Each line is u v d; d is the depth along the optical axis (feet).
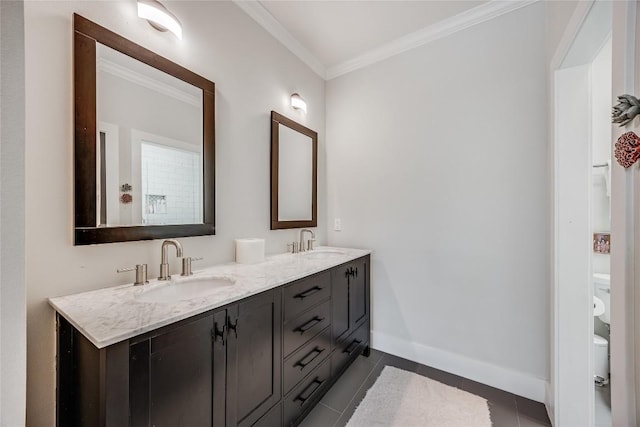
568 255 4.73
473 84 6.48
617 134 2.38
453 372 6.71
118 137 4.03
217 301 3.44
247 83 6.23
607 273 6.84
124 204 4.09
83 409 2.90
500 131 6.17
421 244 7.23
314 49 7.84
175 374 3.04
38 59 3.34
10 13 1.53
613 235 2.39
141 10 4.17
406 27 6.92
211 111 5.32
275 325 4.42
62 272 3.53
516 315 6.02
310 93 8.29
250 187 6.33
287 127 7.36
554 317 4.88
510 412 5.34
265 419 4.20
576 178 4.70
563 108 4.79
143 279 4.13
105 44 3.88
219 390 3.51
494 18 6.21
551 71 5.08
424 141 7.17
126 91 4.13
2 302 1.51
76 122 3.59
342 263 6.33
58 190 3.50
